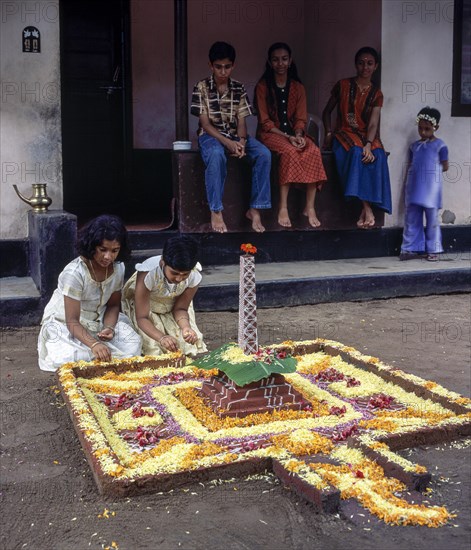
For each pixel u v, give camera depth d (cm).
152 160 1109
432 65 914
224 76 784
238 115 796
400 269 809
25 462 373
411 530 305
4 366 541
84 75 1068
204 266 823
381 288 782
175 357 516
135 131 1095
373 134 855
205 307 720
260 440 381
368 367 505
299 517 317
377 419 402
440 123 928
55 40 752
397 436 380
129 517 318
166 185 1120
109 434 396
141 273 517
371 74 858
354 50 948
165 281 520
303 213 853
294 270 801
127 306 570
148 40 1078
